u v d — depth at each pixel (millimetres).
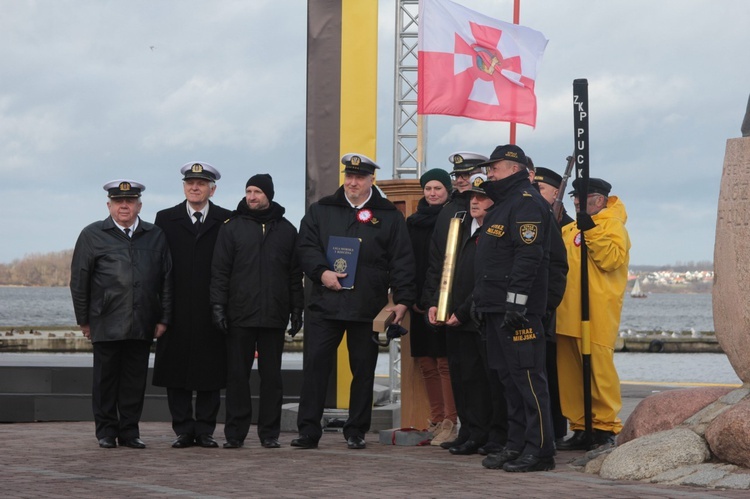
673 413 7305
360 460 7621
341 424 9875
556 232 7566
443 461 7602
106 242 8531
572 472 7102
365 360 8461
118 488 6230
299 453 8070
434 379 8805
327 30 10219
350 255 8414
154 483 6457
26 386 11758
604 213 8359
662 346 43562
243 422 8484
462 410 8172
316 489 6219
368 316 8414
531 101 10602
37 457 7820
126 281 8445
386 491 6145
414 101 11102
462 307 7766
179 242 8656
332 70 10203
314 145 10219
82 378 11758
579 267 8281
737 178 7281
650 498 5883
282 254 8508
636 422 7461
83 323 8602
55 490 6160
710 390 7430
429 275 8289
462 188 8242
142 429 10469
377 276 8453
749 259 7156
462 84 10539
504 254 7223
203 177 8648
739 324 7199
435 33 10547
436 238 8273
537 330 7156
